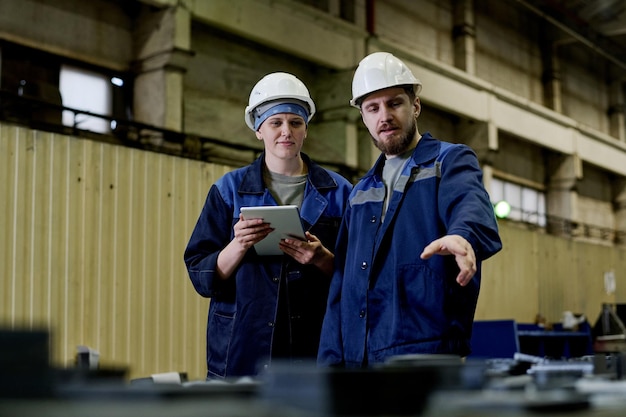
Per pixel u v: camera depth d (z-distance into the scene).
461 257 2.06
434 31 13.66
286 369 0.84
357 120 11.43
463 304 2.44
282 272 3.04
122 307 7.46
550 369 1.55
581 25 16.56
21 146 6.83
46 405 0.69
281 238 2.90
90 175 7.30
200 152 8.77
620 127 19.28
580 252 15.72
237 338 3.01
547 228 16.95
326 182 3.23
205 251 3.09
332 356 2.61
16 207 6.76
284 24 10.24
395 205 2.54
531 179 16.58
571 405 0.83
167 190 7.98
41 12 8.15
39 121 7.57
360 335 2.51
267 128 3.21
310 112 3.33
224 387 0.96
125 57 8.98
